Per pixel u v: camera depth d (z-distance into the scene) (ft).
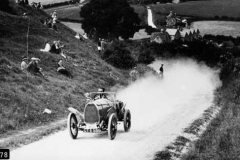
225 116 63.41
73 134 45.21
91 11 347.56
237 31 534.78
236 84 102.89
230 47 408.26
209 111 71.41
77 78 96.48
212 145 43.09
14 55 93.81
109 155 37.93
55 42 113.50
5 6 139.64
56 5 576.20
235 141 43.21
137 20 350.64
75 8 547.49
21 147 41.01
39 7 170.91
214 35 511.40
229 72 147.84
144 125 56.08
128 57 143.43
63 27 164.96
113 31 340.80
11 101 60.13
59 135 47.73
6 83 68.54
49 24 145.28
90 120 44.80
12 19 129.70
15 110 57.11
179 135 48.80
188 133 50.80
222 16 581.94
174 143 44.34
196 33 500.33
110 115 45.27
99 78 106.73
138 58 175.42
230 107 71.36
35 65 84.28
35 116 57.16
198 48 296.51
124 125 49.96
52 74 90.58
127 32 342.03
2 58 81.15
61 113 63.67
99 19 337.31
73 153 38.52
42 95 70.18
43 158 36.40
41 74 84.74
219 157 37.88
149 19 588.91
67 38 144.15
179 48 291.79
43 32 132.46
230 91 96.94
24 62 83.66
